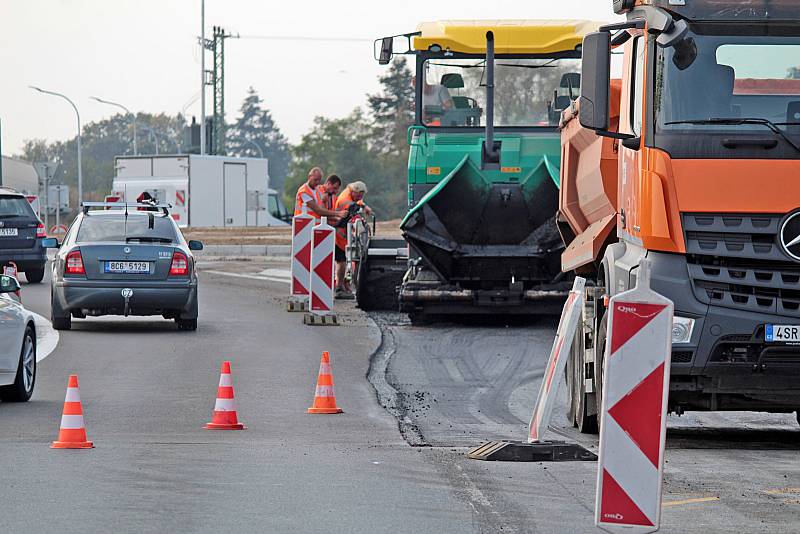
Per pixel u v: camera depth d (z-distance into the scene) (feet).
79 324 139.33
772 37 66.33
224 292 178.91
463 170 129.70
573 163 94.38
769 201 64.69
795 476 60.29
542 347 118.93
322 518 51.11
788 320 64.85
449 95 134.72
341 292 169.37
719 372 65.31
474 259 133.39
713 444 72.13
